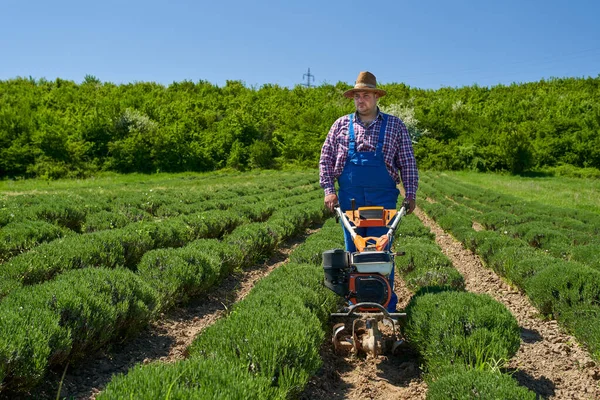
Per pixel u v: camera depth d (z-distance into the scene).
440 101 76.81
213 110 69.06
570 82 85.56
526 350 5.16
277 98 79.19
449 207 22.69
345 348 4.95
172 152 53.94
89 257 7.20
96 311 4.70
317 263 7.98
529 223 13.87
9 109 49.66
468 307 4.57
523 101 72.00
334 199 4.98
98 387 4.21
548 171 52.16
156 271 6.70
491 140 57.84
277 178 42.34
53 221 12.41
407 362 4.68
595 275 6.07
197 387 2.83
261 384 3.16
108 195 19.47
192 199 20.05
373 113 5.00
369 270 4.31
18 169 44.44
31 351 3.76
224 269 8.30
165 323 6.13
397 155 5.06
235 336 3.98
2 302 4.51
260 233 10.34
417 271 7.56
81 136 52.44
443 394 3.40
